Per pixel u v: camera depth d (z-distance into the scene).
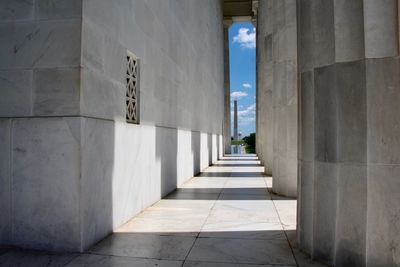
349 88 3.90
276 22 9.27
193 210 7.04
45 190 4.59
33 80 4.63
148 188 7.29
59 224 4.55
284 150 8.78
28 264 4.12
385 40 3.68
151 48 7.48
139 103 6.73
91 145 4.78
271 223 6.04
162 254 4.48
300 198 4.69
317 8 4.31
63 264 4.12
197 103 13.86
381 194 3.68
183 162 11.03
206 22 16.83
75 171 4.52
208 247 4.75
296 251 4.60
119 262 4.20
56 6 4.62
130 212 6.25
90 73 4.76
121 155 5.82
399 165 3.60
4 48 4.73
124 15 5.96
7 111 4.70
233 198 8.39
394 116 3.63
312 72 4.41
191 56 12.42
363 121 3.77
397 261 3.59
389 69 3.65
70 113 4.54
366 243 3.72
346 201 3.93
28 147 4.63
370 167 3.71
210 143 18.47
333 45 4.04
